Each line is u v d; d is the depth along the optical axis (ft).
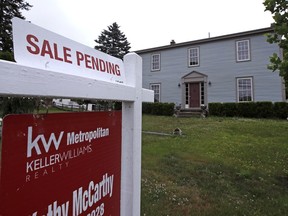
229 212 8.33
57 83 2.64
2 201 2.10
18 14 55.16
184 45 49.67
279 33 12.00
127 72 4.59
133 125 4.49
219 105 42.19
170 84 51.67
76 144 3.13
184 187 10.55
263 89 40.83
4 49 51.24
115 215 4.20
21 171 2.29
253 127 28.35
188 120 37.68
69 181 2.96
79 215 3.13
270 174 12.70
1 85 2.05
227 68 44.65
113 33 117.70
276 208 8.73
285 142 20.57
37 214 2.45
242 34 42.52
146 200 9.09
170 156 15.94
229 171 13.07
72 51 3.14
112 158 4.12
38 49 2.61
